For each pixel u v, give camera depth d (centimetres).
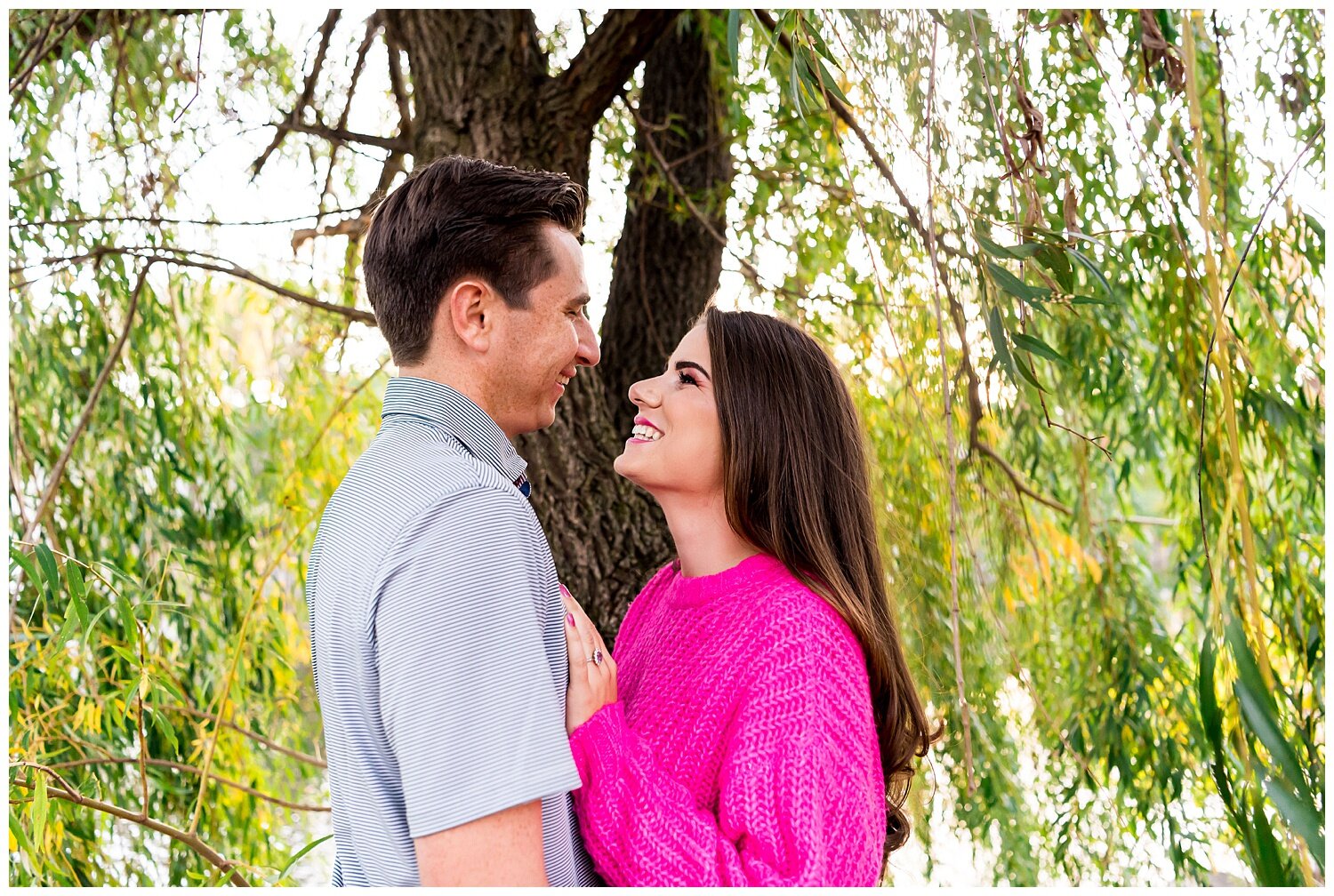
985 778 246
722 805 119
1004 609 258
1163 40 186
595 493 235
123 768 248
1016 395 231
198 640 256
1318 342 205
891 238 219
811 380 146
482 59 226
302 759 246
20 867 210
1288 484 214
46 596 202
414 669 102
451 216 122
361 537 110
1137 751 251
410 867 106
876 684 143
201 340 271
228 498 267
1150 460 250
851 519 146
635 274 256
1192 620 256
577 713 119
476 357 124
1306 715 201
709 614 135
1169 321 209
